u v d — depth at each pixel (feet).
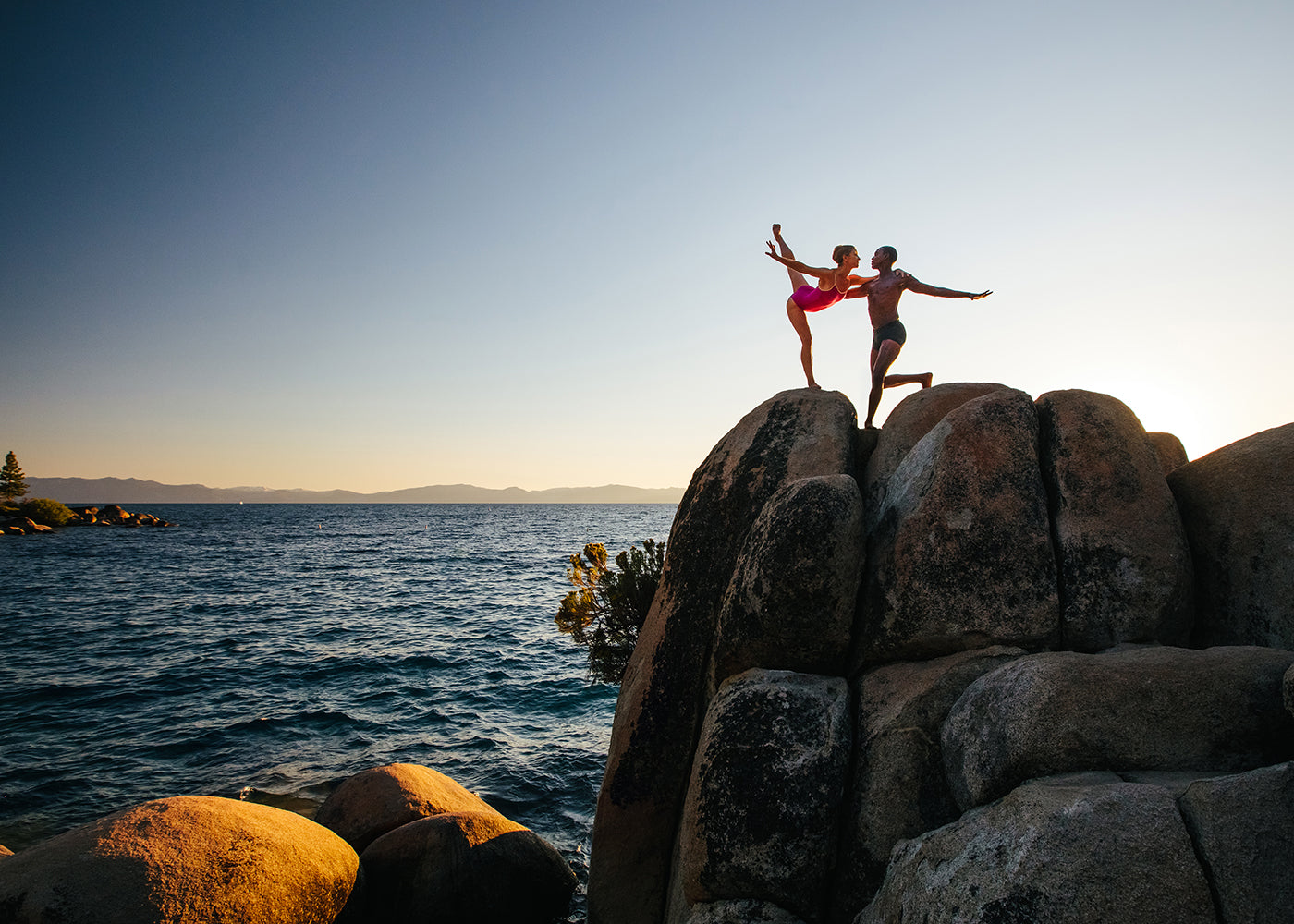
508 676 64.28
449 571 162.71
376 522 487.61
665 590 22.18
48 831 33.86
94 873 17.03
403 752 44.80
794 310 27.17
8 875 17.04
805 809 14.55
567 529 392.88
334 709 53.72
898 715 14.99
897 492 18.48
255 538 282.97
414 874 23.62
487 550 235.20
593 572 35.65
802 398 23.45
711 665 19.11
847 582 16.76
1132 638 15.10
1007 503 16.28
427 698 57.11
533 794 38.58
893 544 16.97
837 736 15.12
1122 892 9.31
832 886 14.44
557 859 27.30
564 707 55.16
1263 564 15.57
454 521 510.99
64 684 59.93
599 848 19.61
